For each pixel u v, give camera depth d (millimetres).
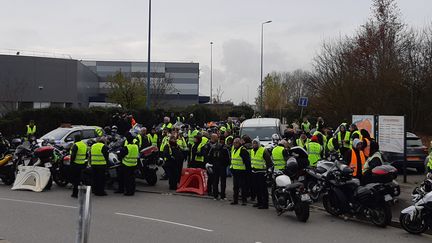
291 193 10453
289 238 8688
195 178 14242
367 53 29953
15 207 11266
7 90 43031
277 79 71000
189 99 96688
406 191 13352
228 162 13125
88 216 5246
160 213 10953
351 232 9305
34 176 14180
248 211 11469
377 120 15938
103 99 81375
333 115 29828
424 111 29859
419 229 9117
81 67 59312
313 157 14148
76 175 13023
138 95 51250
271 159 11688
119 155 13906
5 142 16500
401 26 31328
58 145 16641
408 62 30531
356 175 11555
